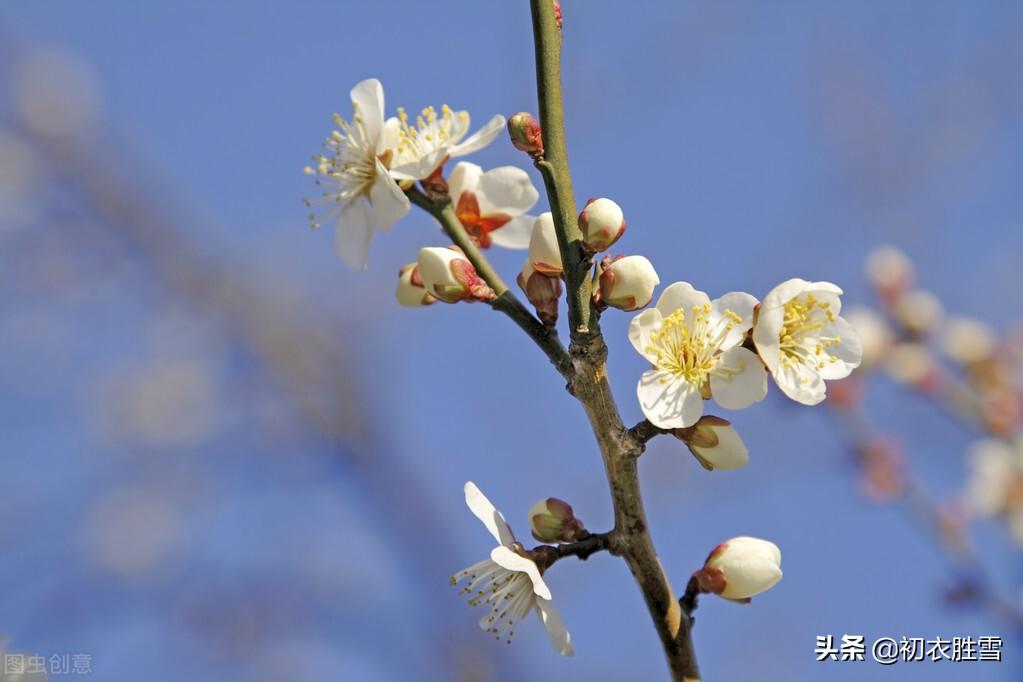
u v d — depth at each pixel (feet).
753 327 1.84
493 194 1.94
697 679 1.84
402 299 1.94
